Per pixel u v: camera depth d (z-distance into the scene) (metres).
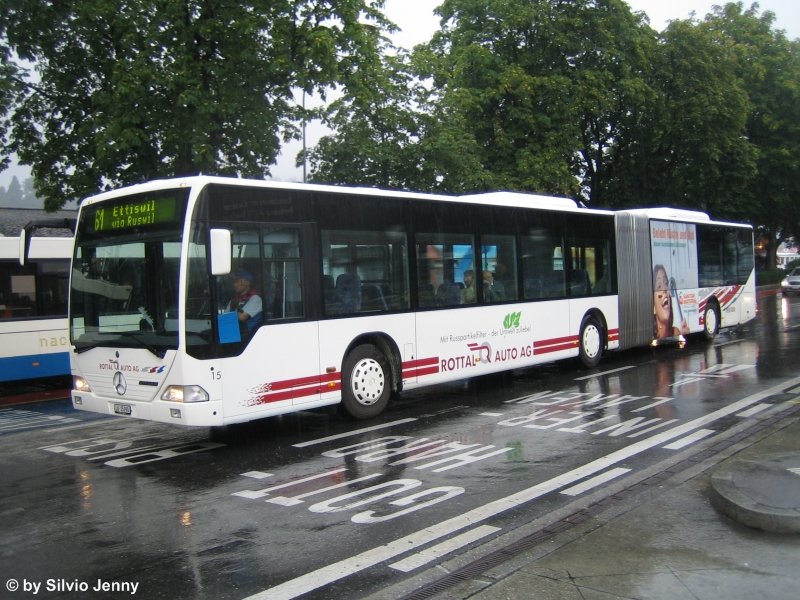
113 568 4.83
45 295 13.76
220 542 5.25
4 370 13.12
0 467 7.85
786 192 39.44
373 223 9.73
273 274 8.44
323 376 8.93
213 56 15.16
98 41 15.62
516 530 5.26
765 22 40.97
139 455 8.16
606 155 33.78
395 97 20.66
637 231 15.41
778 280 48.38
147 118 14.48
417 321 10.28
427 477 6.80
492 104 26.19
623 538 4.87
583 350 13.75
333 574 4.60
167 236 7.83
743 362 14.21
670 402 10.23
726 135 31.20
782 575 4.22
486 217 11.62
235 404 7.91
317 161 20.92
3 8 14.63
